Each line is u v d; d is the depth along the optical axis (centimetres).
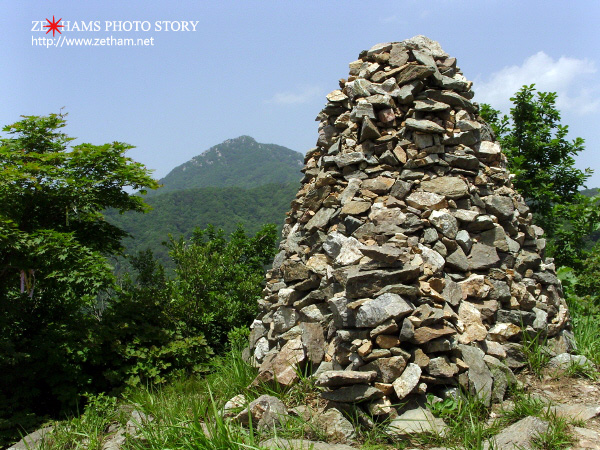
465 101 552
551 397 399
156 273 1020
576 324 579
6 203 853
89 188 874
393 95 547
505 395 401
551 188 1160
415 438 340
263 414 377
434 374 373
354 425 360
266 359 465
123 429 472
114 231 1035
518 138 1173
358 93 564
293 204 638
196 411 392
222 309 959
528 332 462
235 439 341
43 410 725
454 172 517
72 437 491
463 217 484
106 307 880
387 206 490
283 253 608
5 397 690
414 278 414
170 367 770
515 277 489
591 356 475
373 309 383
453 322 421
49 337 746
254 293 1030
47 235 768
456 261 466
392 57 578
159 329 800
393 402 370
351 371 367
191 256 981
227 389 487
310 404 394
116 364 741
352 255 453
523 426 331
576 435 329
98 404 595
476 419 358
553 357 457
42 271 791
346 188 520
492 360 409
